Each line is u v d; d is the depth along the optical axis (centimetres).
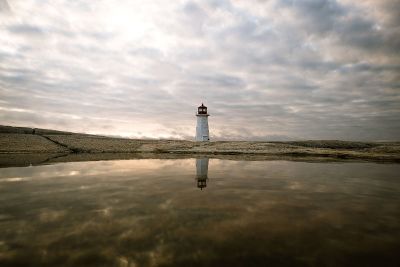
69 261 580
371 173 2128
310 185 1560
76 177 1828
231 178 1817
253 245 670
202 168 2433
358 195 1290
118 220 869
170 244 673
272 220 878
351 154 4481
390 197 1247
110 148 6116
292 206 1068
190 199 1185
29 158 3509
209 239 707
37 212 960
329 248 655
